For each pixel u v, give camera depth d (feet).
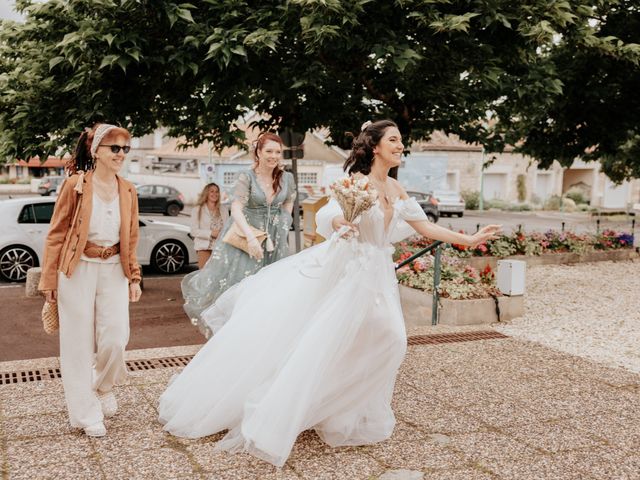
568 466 11.82
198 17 26.22
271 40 23.63
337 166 94.32
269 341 12.35
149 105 29.37
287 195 16.78
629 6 35.60
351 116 32.32
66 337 12.24
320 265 12.42
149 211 100.58
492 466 11.75
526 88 29.09
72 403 12.42
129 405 14.42
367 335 12.18
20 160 28.78
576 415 14.47
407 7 25.17
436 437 13.05
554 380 17.10
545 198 139.54
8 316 27.12
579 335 22.93
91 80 26.43
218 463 11.53
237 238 16.42
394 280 12.80
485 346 20.61
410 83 30.14
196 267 42.01
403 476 11.25
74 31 25.53
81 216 11.87
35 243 36.45
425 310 25.02
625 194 144.77
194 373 13.17
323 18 23.61
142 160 159.33
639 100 38.47
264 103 32.09
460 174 128.98
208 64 25.70
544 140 43.68
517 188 133.69
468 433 13.29
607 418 14.33
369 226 12.15
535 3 26.02
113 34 24.36
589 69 36.73
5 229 36.04
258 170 16.67
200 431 12.53
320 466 11.55
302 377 11.47
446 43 26.91
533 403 15.23
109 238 12.25
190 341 23.31
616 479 11.35
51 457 11.62
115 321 12.48
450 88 30.78
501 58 28.53
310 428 13.28
